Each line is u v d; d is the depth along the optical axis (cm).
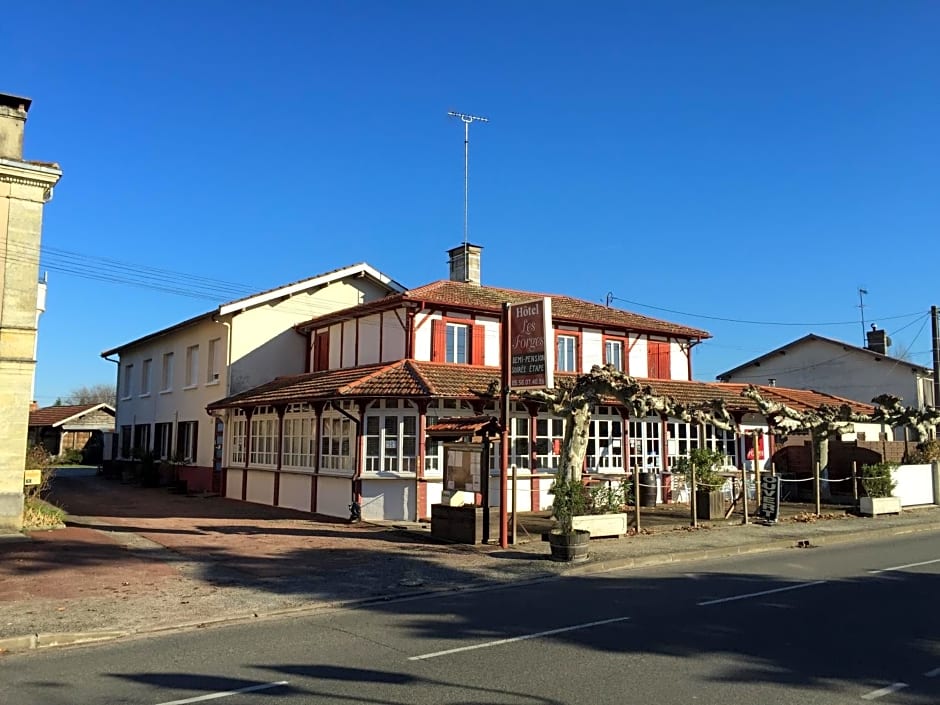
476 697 566
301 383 2192
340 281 2716
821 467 2352
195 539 1502
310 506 2000
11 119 1545
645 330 2561
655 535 1591
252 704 561
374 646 736
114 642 778
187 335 2861
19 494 1495
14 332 1500
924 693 565
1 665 689
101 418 4881
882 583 1063
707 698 556
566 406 1600
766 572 1178
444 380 1923
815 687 580
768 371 4347
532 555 1329
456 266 2659
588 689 580
